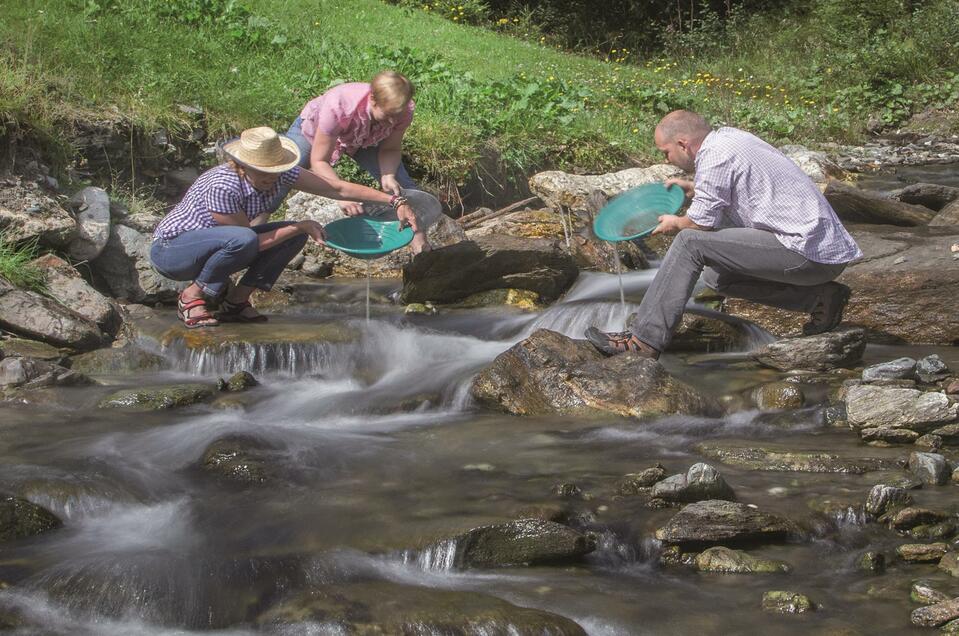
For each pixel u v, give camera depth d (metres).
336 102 6.37
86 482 4.18
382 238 6.37
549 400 5.27
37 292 6.50
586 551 3.71
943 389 5.12
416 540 3.66
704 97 15.10
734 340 6.23
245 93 9.27
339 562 3.54
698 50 22.39
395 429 5.06
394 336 6.38
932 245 6.96
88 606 3.31
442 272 7.29
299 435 4.86
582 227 8.87
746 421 5.08
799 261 5.35
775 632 3.15
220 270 6.24
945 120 16.39
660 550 3.71
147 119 8.42
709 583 3.51
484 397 5.34
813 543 3.76
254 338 6.07
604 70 17.11
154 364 6.06
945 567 3.51
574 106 11.47
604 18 24.86
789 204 5.29
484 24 21.28
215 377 5.93
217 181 6.21
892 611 3.26
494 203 9.91
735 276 5.82
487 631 3.09
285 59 10.70
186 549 3.66
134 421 5.09
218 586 3.40
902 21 19.36
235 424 4.89
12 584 3.40
